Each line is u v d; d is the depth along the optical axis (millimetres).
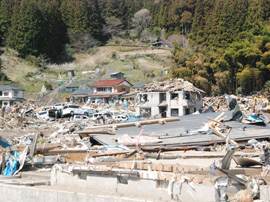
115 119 46188
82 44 138250
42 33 126750
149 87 53469
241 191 7098
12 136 31891
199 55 77812
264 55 72375
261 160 10812
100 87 78250
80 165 9492
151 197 7863
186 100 49562
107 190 8695
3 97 75188
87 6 147375
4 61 111688
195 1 140750
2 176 11383
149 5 166625
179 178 7504
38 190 9281
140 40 147875
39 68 115438
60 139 23312
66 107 51594
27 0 132750
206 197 7039
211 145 16781
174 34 138500
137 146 15750
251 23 102000
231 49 77375
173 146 16953
